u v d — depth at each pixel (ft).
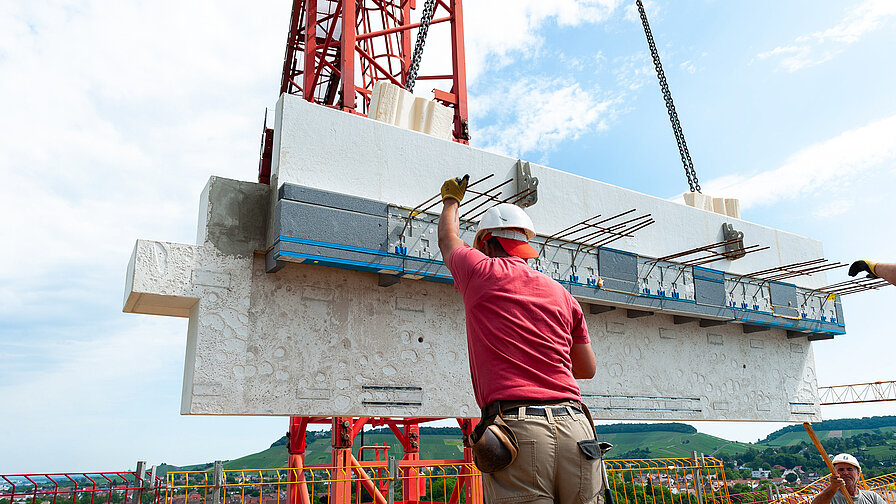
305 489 30.58
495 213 9.30
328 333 22.34
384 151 24.16
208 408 19.60
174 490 17.75
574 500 7.25
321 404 21.52
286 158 21.89
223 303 20.75
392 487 21.29
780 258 36.42
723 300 31.94
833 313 37.32
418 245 23.50
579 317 8.92
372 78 58.54
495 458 7.13
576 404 7.77
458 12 39.88
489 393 7.65
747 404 33.27
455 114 38.37
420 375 23.82
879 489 30.60
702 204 35.81
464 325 25.49
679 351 31.48
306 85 51.44
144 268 19.86
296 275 22.30
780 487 31.76
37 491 16.33
